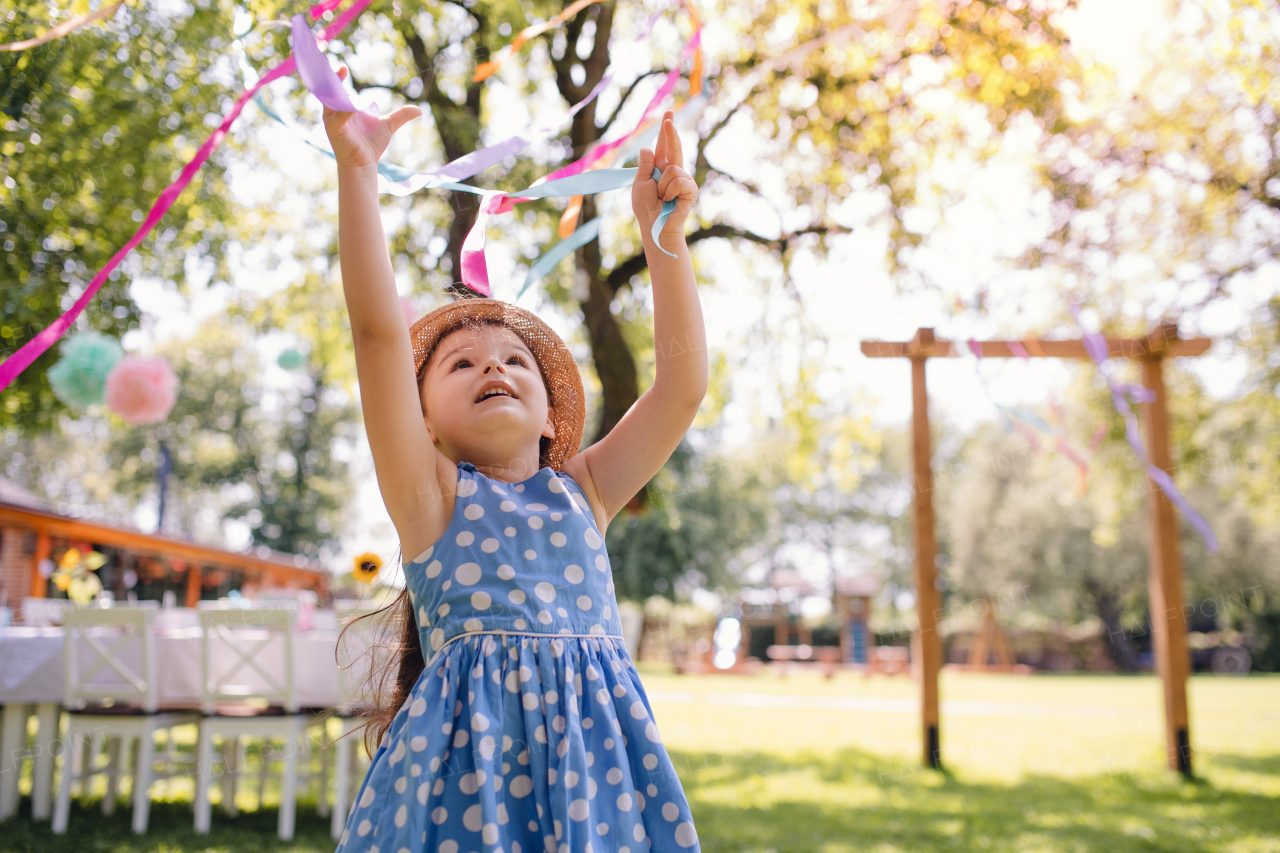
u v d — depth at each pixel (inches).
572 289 295.9
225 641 154.1
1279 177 275.6
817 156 302.5
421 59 259.9
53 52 157.0
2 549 395.5
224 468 895.1
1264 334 328.8
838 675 727.1
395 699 50.7
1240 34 240.2
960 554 917.2
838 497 1250.6
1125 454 394.9
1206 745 276.7
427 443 45.8
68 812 166.6
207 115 183.8
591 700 43.7
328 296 336.5
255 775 159.5
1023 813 174.9
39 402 211.2
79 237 185.6
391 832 39.4
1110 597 911.0
